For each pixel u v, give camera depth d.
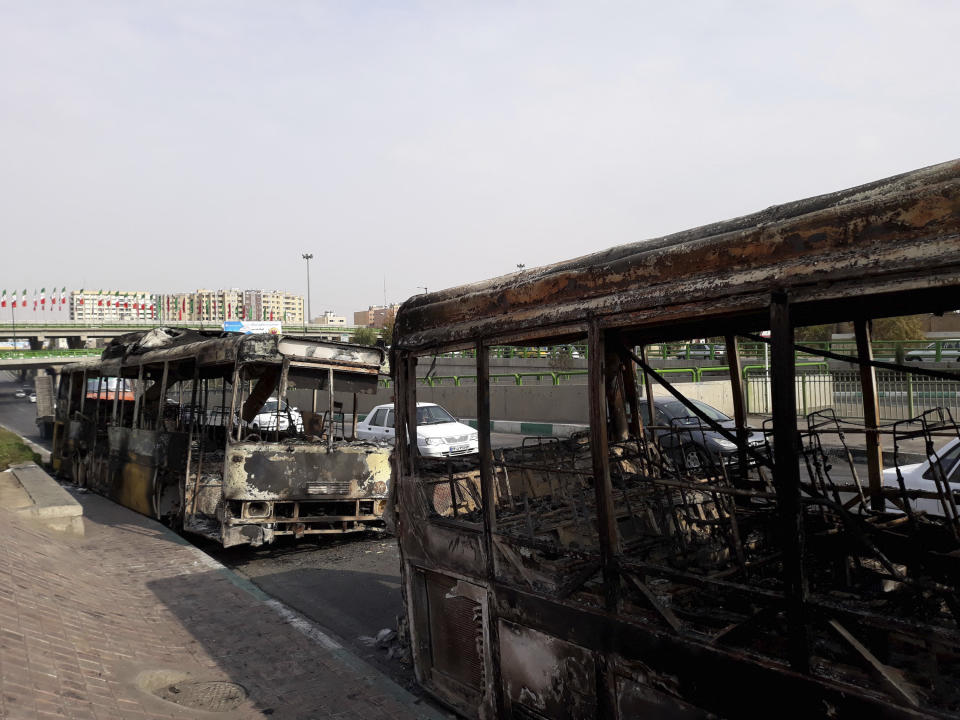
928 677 3.16
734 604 3.89
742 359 20.95
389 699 4.80
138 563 8.16
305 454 8.95
